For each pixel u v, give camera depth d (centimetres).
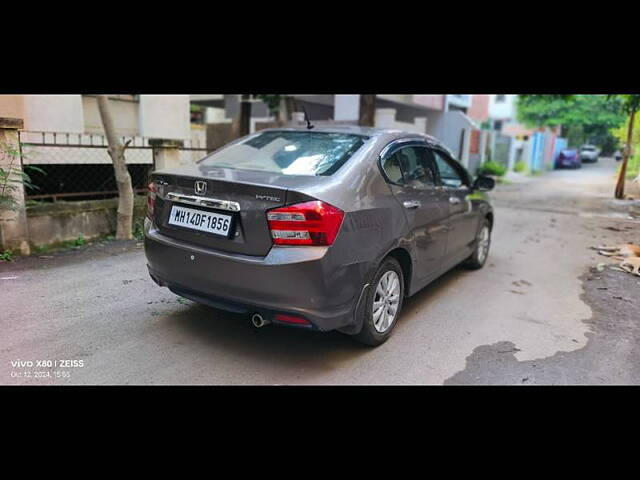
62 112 813
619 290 540
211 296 337
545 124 2594
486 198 613
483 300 499
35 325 384
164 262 356
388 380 332
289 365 344
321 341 384
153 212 372
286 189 302
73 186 867
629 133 1056
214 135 1622
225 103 1841
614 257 689
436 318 445
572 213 1064
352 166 352
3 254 540
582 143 2436
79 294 452
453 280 566
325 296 309
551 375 347
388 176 380
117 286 477
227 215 323
